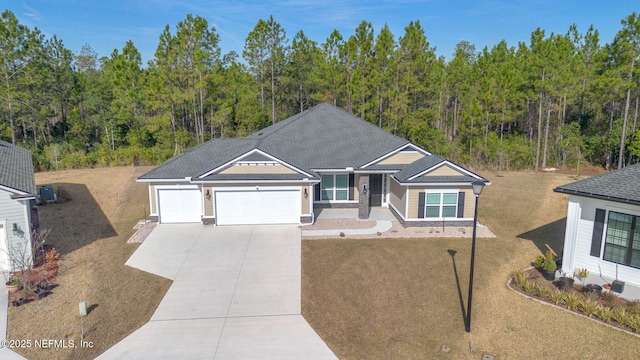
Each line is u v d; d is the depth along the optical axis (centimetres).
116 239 1844
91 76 5922
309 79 5441
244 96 5150
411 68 4428
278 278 1449
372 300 1293
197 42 4166
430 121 4747
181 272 1501
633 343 1042
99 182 3002
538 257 1527
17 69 4031
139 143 4659
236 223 2039
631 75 3616
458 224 2023
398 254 1659
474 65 5300
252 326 1153
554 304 1248
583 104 5000
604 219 1320
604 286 1326
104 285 1393
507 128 5381
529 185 2933
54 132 5141
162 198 2062
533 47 5022
